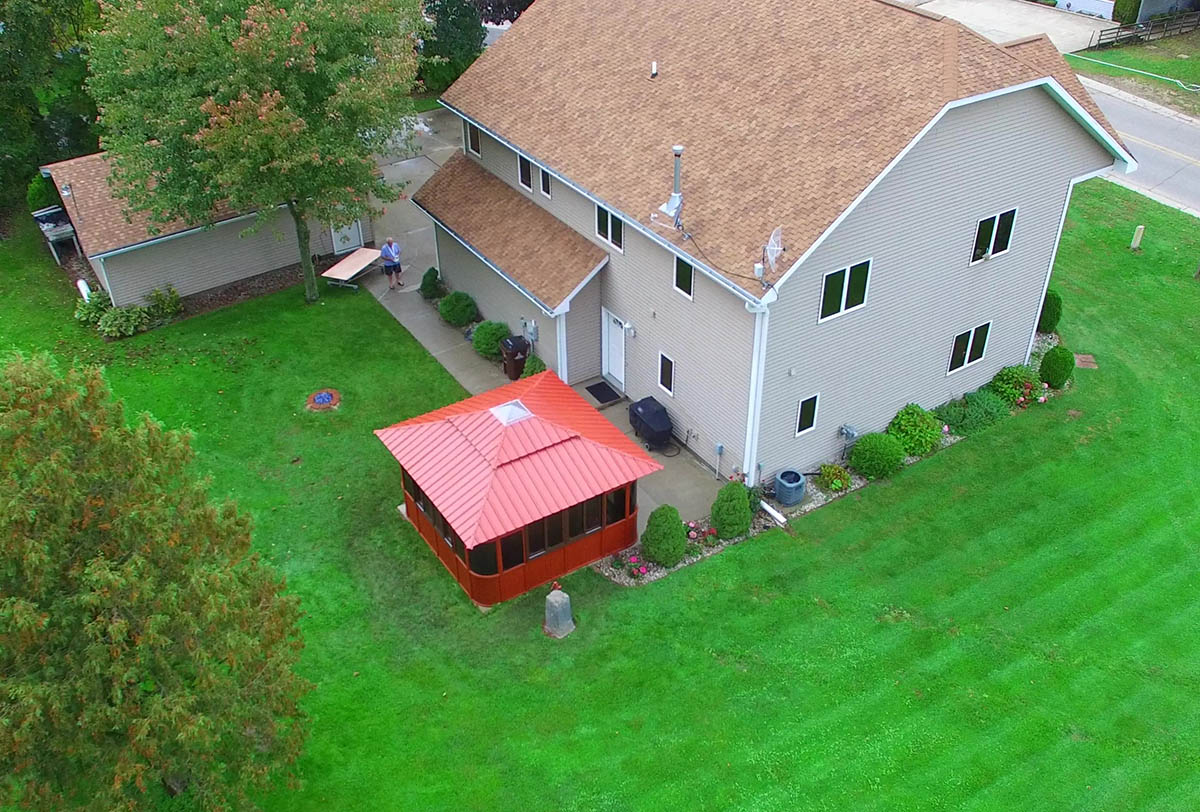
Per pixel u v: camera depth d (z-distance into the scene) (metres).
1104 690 17.77
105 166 28.92
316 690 17.66
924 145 19.70
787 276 18.28
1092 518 21.64
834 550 20.83
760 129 21.20
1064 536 21.17
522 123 25.86
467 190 28.31
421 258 32.16
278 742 14.37
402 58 25.69
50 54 33.84
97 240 27.59
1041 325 27.77
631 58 25.33
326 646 18.73
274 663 14.17
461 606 19.62
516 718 17.33
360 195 26.62
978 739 16.88
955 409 24.64
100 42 24.23
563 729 17.11
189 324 28.80
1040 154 22.09
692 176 21.36
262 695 13.89
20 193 35.00
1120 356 27.16
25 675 11.83
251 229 25.56
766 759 16.56
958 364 24.69
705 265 19.53
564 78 26.27
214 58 23.31
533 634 18.95
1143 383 26.06
